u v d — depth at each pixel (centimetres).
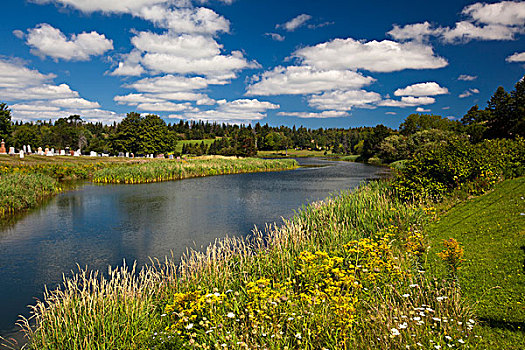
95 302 573
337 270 536
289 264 746
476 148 1528
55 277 916
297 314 478
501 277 564
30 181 2216
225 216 1684
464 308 463
